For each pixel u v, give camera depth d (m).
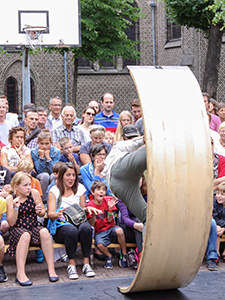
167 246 3.85
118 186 4.10
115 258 5.88
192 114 3.87
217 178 6.14
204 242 3.92
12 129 6.33
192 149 3.80
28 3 12.49
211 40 15.34
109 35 15.83
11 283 4.91
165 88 3.90
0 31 12.35
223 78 18.52
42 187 6.11
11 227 5.10
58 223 5.32
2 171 5.72
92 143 6.61
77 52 15.39
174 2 14.73
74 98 17.08
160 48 20.41
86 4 15.08
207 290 4.27
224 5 11.96
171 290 4.29
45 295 4.19
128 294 4.18
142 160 3.88
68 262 5.70
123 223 5.63
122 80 20.33
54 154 6.31
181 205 3.77
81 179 6.30
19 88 19.22
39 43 12.55
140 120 7.36
